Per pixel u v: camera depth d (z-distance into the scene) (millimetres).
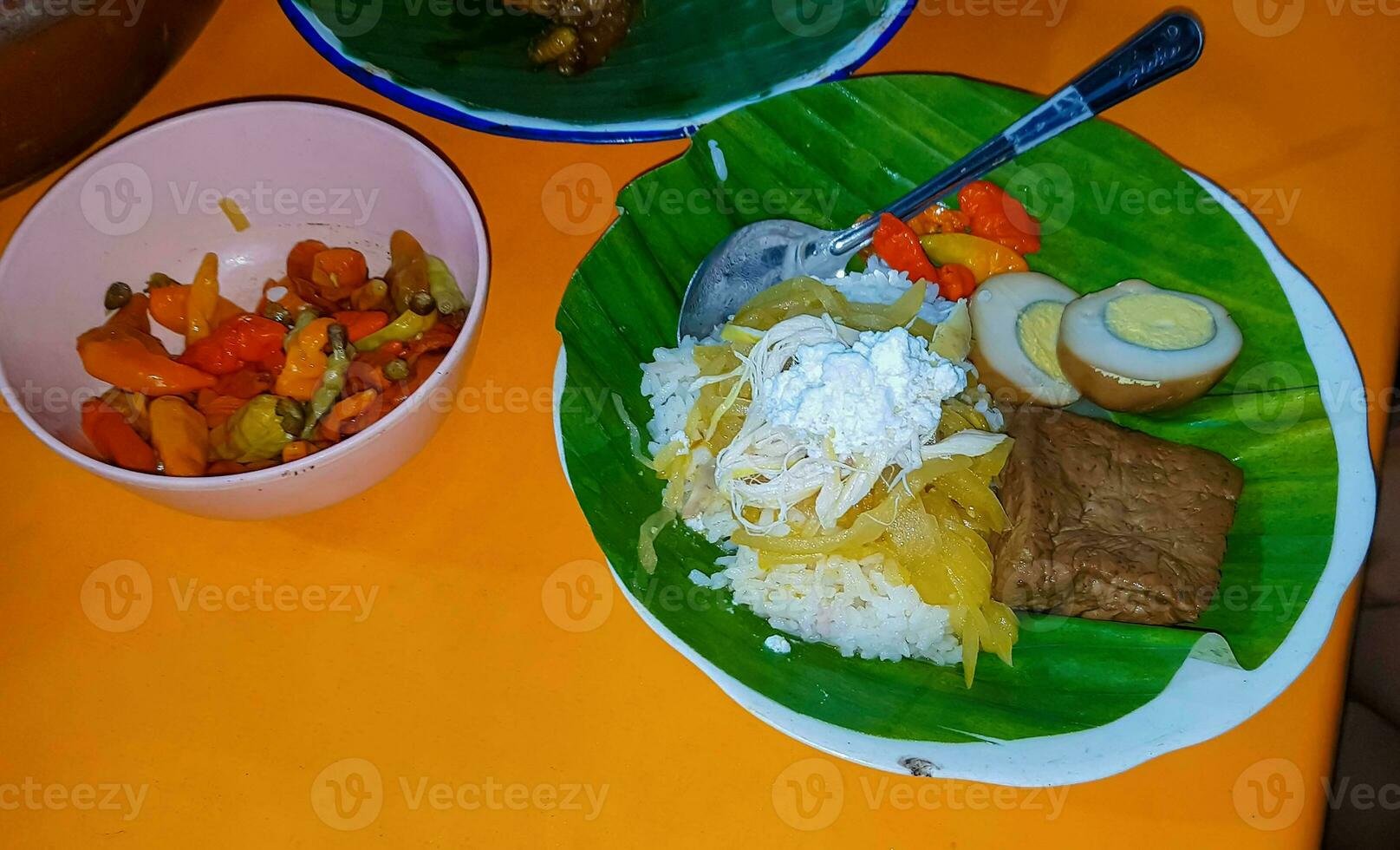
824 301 1293
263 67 1528
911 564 1165
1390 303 1320
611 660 1113
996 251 1380
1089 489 1189
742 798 1037
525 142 1466
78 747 1072
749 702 1002
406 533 1199
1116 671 1052
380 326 1245
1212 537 1152
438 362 1189
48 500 1226
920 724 1004
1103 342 1261
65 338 1184
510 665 1110
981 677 1113
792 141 1349
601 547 1064
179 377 1199
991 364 1328
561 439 1095
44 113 1221
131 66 1302
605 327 1222
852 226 1385
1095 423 1237
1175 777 1040
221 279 1339
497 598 1154
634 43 1514
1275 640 1041
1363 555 1075
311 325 1206
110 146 1182
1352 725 1448
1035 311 1357
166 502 1031
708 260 1340
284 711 1087
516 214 1410
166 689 1102
